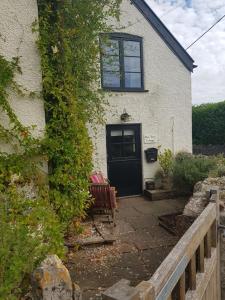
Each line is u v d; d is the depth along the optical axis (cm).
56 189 411
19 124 354
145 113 855
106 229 536
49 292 142
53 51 406
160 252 448
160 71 867
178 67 893
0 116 353
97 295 331
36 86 379
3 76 346
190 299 279
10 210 326
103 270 393
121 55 809
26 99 372
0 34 352
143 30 834
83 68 493
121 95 819
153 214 655
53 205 407
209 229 355
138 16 823
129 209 707
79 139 429
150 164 866
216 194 420
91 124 773
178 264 227
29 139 362
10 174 347
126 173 847
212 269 356
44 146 381
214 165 728
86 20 468
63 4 418
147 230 548
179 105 903
